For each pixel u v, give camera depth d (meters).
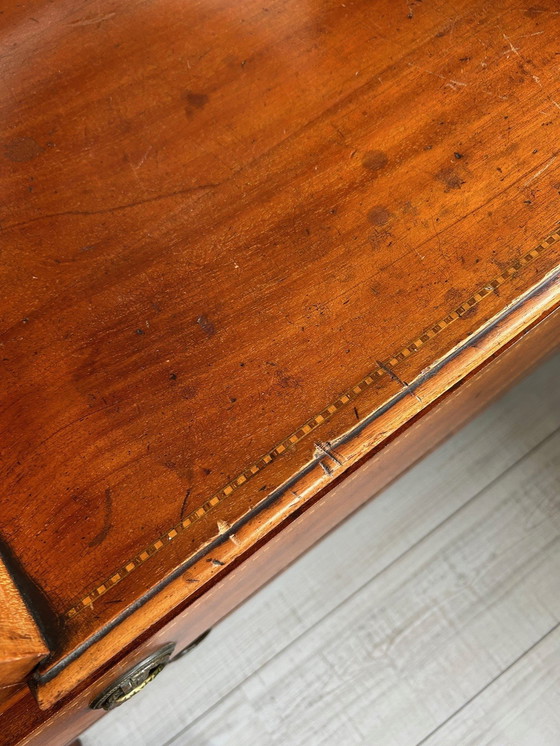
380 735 0.69
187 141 0.51
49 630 0.41
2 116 0.53
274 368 0.45
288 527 0.46
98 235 0.49
